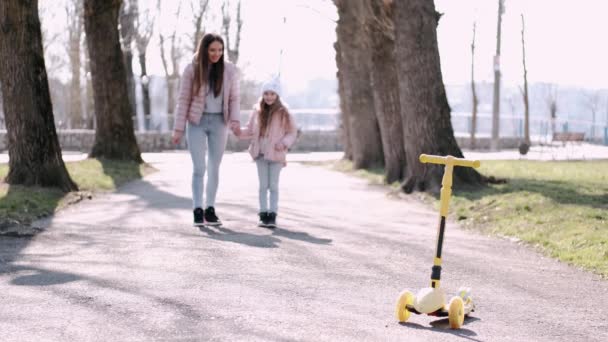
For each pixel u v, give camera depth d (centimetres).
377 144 2875
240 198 1686
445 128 1838
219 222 1229
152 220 1273
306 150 5647
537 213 1316
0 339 576
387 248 1052
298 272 858
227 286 773
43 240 1037
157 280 793
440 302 655
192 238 1079
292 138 1225
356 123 2883
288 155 4453
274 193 1230
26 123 1600
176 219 1293
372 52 2312
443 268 923
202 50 1193
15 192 1460
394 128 2245
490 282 848
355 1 2512
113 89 2723
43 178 1603
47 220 1244
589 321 685
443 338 606
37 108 1609
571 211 1289
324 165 3309
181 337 588
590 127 7556
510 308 727
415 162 1841
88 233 1109
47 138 1622
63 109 8181
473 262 969
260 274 838
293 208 1532
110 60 2725
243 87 7225
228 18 6316
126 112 2748
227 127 1221
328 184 2214
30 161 1603
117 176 2152
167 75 6397
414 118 1839
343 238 1131
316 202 1677
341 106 3319
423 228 1285
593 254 981
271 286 780
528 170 2538
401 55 1861
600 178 2145
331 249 1023
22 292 729
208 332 604
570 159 3512
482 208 1442
